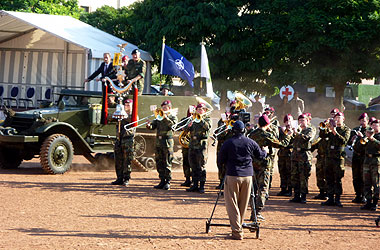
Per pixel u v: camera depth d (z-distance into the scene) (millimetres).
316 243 9930
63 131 18828
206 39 34188
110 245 9211
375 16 29625
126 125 16391
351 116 32125
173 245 9383
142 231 10352
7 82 35469
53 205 12688
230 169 10172
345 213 13312
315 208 13969
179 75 24328
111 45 31328
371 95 59125
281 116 33938
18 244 9094
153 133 20953
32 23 29922
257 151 10344
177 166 22172
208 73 25297
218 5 32906
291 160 15047
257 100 34250
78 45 29203
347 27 29703
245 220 11883
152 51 34875
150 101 20688
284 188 16328
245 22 33500
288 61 32844
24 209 12109
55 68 34031
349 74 30750
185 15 33219
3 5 41406
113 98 19953
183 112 21594
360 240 10305
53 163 17969
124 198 14023
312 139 14875
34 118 18547
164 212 12352
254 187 12047
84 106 19844
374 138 13766
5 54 35625
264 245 9664
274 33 31547
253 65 33188
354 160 15141
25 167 20453
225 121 15953
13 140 17672
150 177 18875
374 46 30391
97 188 15523
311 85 32031
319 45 30359
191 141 15930
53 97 33594
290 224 11617
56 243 9234
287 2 32031
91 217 11492
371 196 13945
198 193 15633
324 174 15484
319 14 30141
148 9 35656
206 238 10023
